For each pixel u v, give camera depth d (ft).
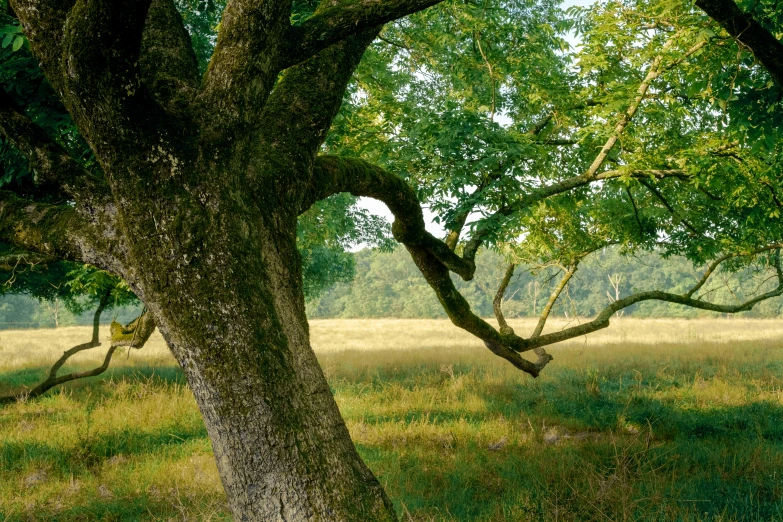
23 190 17.81
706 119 30.14
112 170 8.00
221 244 8.02
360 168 13.09
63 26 7.52
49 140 9.93
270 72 8.41
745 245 30.96
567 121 28.35
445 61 31.60
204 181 8.04
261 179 9.27
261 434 7.85
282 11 8.13
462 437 28.07
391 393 40.83
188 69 10.14
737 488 18.74
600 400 36.99
